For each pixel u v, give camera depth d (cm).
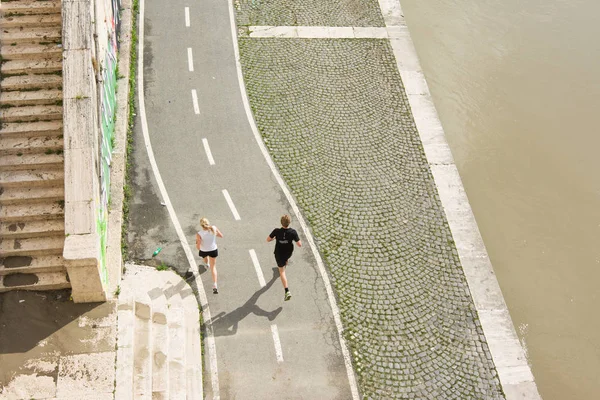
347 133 1652
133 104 1662
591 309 1419
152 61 1781
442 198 1536
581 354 1338
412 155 1625
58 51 1285
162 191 1476
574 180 1684
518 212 1592
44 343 1130
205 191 1487
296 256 1380
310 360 1224
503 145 1747
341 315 1292
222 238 1402
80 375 1095
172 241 1384
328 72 1811
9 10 1301
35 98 1259
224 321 1266
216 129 1625
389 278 1359
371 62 1864
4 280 1187
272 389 1182
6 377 1083
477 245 1452
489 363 1254
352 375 1209
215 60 1805
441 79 1906
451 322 1305
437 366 1233
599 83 1962
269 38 1894
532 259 1498
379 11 2050
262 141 1606
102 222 1246
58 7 1311
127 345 1143
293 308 1297
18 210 1210
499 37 2080
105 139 1384
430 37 2041
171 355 1191
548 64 2005
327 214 1464
